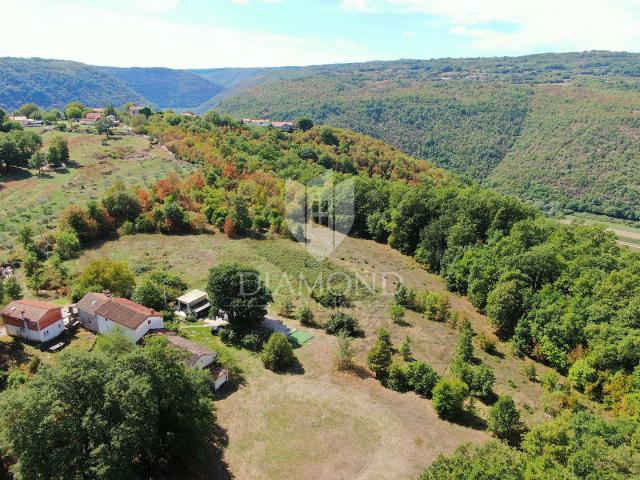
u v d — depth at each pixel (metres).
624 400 39.53
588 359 44.34
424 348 49.94
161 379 29.70
